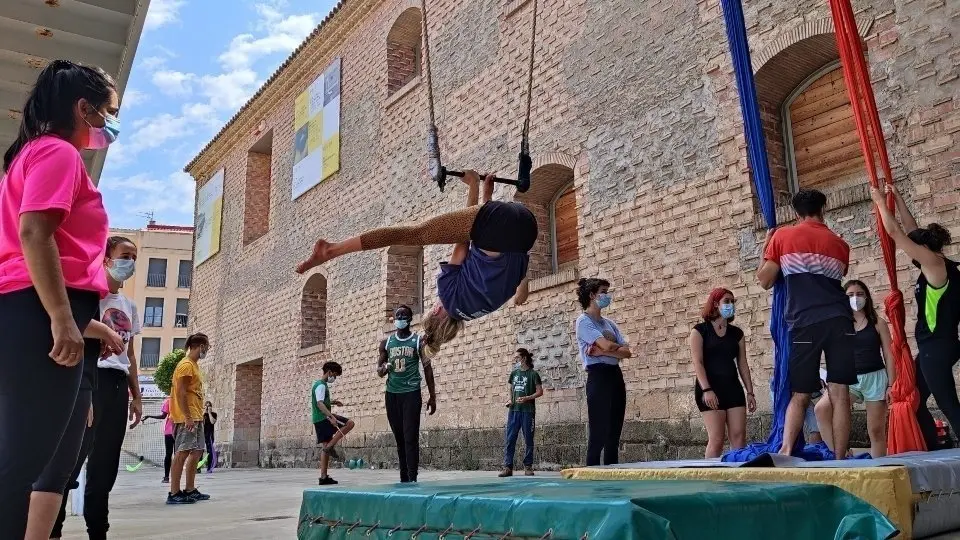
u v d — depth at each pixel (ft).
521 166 15.31
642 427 28.78
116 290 14.87
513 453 30.53
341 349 51.29
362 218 50.96
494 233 12.25
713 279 27.20
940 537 10.52
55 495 9.02
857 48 17.19
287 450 56.75
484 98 40.32
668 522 7.07
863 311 18.56
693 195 28.40
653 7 31.14
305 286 57.57
